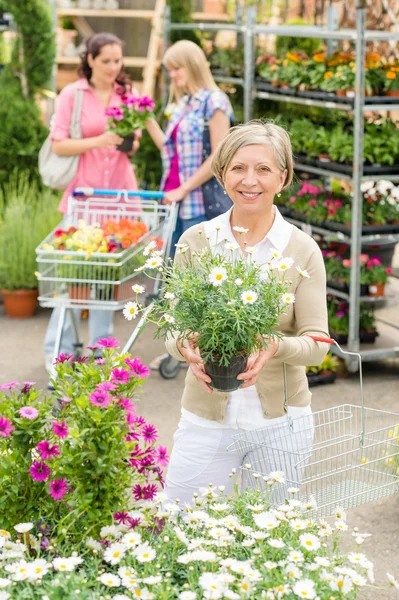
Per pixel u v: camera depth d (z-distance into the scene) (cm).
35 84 884
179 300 280
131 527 274
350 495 298
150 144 890
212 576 244
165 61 608
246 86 745
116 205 577
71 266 502
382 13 926
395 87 619
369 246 660
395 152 616
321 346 305
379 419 506
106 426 265
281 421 318
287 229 313
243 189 302
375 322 711
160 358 649
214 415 318
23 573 246
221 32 1021
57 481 267
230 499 297
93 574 259
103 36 612
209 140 603
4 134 853
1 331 725
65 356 292
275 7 1166
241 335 273
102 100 624
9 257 755
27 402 283
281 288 280
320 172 660
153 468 288
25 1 868
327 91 655
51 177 625
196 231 321
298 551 264
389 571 392
